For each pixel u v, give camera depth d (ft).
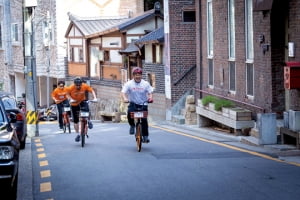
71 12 170.60
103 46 154.51
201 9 92.84
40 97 180.24
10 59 178.81
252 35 71.67
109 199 36.40
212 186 38.96
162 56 118.11
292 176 41.78
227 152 55.26
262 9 64.69
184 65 104.37
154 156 53.26
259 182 39.78
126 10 175.22
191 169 45.60
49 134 84.64
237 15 75.82
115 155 54.60
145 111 55.83
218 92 85.35
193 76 104.53
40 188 40.86
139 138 56.39
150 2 177.78
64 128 86.63
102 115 128.67
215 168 45.78
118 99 143.95
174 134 76.89
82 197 37.37
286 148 56.03
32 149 63.16
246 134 69.62
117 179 42.52
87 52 161.38
